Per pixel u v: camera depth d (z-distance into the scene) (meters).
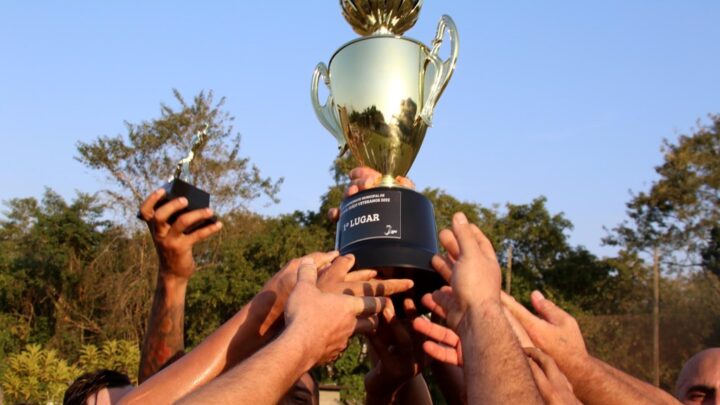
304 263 1.81
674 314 24.28
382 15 2.72
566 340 1.96
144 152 27.77
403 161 2.54
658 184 25.53
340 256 2.01
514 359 1.57
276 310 1.88
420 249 2.13
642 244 25.78
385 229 2.19
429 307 1.88
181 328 2.24
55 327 28.72
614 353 24.23
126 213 27.72
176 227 2.10
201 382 1.77
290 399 2.16
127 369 18.05
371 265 2.09
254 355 1.54
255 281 25.66
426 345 1.87
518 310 1.98
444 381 2.35
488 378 1.55
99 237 30.08
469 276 1.71
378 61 2.53
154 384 1.75
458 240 1.80
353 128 2.53
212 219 2.15
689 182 24.81
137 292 26.83
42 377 16.91
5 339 26.72
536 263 28.58
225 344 1.84
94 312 28.48
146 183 27.97
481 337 1.62
